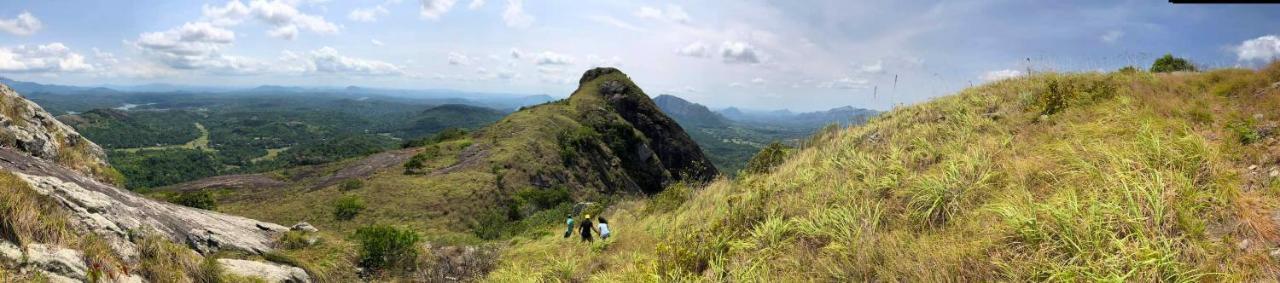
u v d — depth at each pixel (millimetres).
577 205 26844
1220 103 6688
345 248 13055
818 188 8203
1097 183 5270
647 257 8672
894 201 6641
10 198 6086
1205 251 3994
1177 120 6297
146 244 7777
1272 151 4934
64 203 7352
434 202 46406
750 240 7145
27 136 10820
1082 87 9320
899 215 6219
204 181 59844
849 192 7348
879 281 4980
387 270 13086
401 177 54875
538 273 10133
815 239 6395
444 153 68375
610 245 12000
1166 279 3834
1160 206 4441
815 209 7102
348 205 43594
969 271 4570
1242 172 4855
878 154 9203
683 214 12562
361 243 13656
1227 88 7102
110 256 6746
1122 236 4402
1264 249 3859
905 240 5527
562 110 96750
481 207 47312
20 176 7496
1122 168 5293
